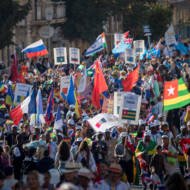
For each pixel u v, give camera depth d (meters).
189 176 49.97
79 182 38.62
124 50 107.81
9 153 56.31
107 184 39.62
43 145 50.78
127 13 167.00
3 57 158.00
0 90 87.50
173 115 72.00
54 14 160.50
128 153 57.31
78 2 156.12
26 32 165.88
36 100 67.12
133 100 61.00
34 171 36.50
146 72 94.75
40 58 126.19
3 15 135.38
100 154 56.84
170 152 50.97
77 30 157.50
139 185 58.56
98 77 73.94
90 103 79.69
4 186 40.25
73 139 63.41
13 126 62.03
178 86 57.69
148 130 60.00
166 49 112.50
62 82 76.56
